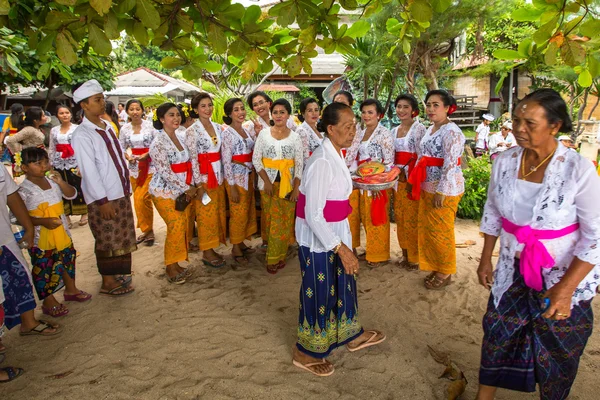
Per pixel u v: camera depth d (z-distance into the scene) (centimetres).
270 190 441
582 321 214
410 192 430
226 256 516
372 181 307
